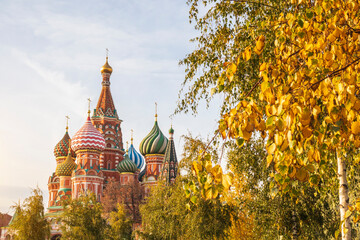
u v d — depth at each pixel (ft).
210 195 12.66
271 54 24.49
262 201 43.11
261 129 13.62
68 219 127.95
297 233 44.68
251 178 41.09
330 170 26.81
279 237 43.45
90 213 128.06
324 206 44.16
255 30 25.85
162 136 350.84
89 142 325.83
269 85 13.70
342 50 14.38
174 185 79.20
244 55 15.85
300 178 13.34
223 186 12.55
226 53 29.17
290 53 15.81
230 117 13.56
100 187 322.34
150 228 86.12
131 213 294.66
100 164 359.66
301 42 15.44
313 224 43.91
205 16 31.14
